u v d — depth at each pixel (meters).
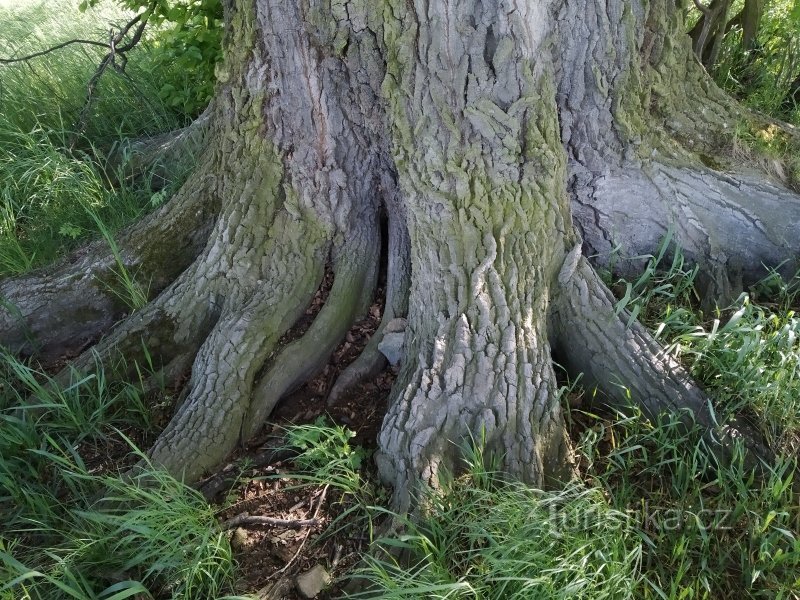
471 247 2.54
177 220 3.43
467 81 2.40
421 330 2.63
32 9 6.82
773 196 2.98
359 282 3.16
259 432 2.76
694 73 3.08
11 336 3.21
